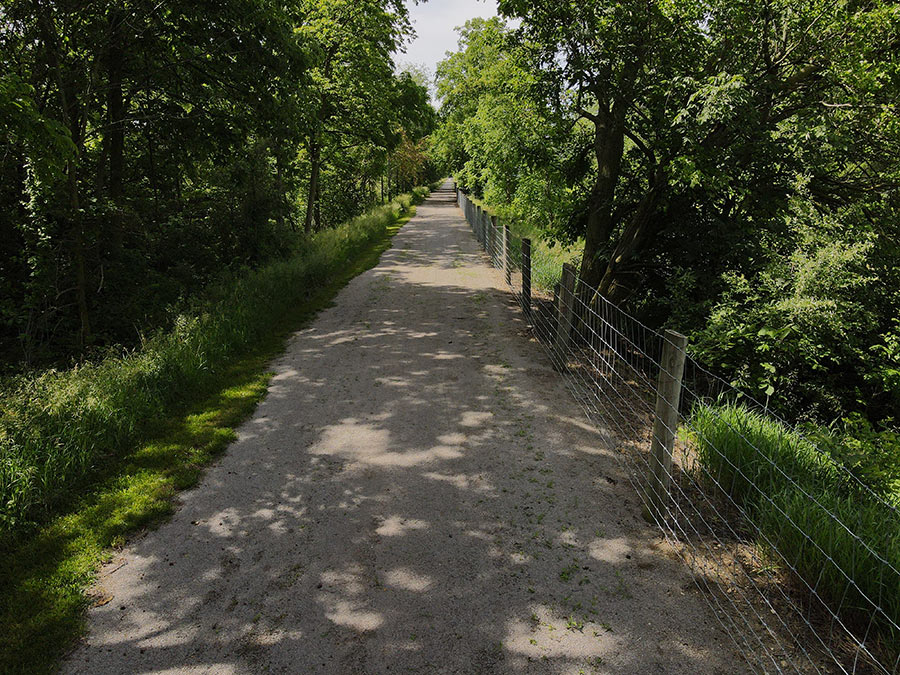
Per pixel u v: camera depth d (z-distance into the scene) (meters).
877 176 8.73
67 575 3.51
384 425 5.69
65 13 8.54
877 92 7.01
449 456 5.02
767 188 7.84
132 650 2.92
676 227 8.50
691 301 7.97
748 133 6.95
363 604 3.24
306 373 7.25
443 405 6.16
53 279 9.40
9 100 6.16
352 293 11.95
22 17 8.25
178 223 13.40
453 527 3.97
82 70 9.40
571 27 7.37
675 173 7.10
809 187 8.56
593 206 9.63
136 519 4.11
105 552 3.75
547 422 5.71
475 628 3.05
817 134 7.05
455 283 12.98
